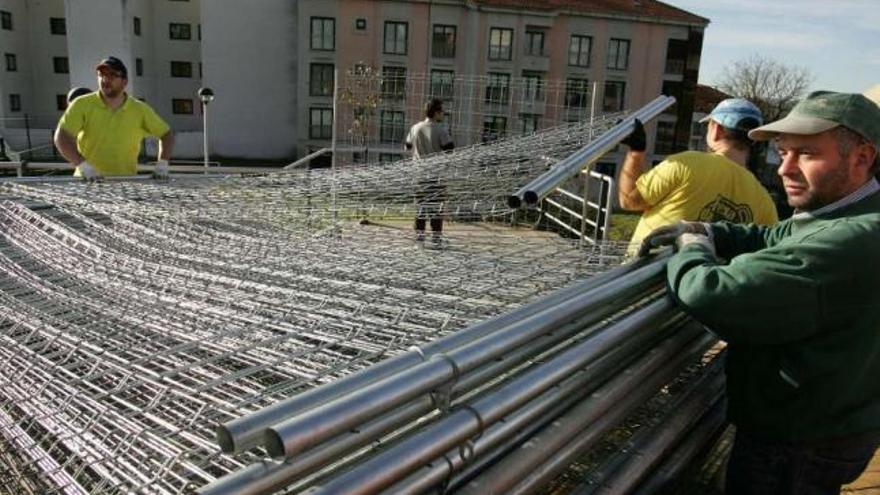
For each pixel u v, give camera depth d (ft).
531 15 96.17
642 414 6.24
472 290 7.02
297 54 109.70
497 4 95.45
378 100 59.11
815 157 5.24
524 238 10.36
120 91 13.47
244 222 9.62
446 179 10.50
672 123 103.19
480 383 4.14
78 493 4.27
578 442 4.86
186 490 4.17
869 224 4.83
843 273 4.74
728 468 6.24
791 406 5.44
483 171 11.03
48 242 8.89
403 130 64.95
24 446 4.76
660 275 6.22
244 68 110.01
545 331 4.56
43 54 111.14
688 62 101.09
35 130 101.30
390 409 3.35
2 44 104.22
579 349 4.79
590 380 5.09
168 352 5.72
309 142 102.47
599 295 5.26
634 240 9.75
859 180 5.27
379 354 5.65
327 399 3.35
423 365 3.65
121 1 104.01
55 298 7.09
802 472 5.59
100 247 8.45
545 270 7.78
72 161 13.00
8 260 8.20
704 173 9.15
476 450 3.88
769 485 5.74
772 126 5.46
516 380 4.30
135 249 8.37
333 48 98.78
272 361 5.67
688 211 9.21
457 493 3.83
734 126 9.59
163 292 7.11
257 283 7.29
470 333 4.36
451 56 98.22
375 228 10.55
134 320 6.48
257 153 113.29
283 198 10.38
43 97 112.57
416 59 98.27
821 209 5.41
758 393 5.66
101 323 6.48
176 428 4.66
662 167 9.55
